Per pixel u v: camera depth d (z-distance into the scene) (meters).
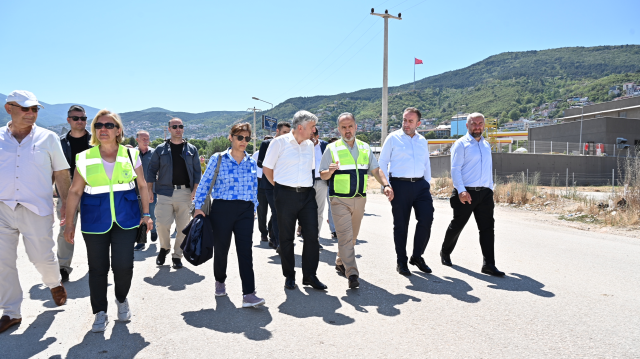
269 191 6.78
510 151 34.88
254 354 2.97
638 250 6.66
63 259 4.96
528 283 4.78
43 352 3.05
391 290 4.54
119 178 3.56
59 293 3.97
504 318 3.66
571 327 3.44
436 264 5.77
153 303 4.17
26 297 4.40
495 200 14.66
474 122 5.26
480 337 3.25
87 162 3.51
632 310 3.85
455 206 5.42
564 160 35.69
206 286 4.80
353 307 4.00
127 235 3.59
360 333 3.35
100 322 3.44
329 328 3.46
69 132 5.27
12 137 3.61
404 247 5.25
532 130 52.22
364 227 9.33
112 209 3.49
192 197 5.84
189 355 2.97
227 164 4.25
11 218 3.56
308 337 3.28
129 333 3.40
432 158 36.31
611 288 4.56
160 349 3.08
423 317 3.70
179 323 3.61
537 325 3.49
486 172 5.22
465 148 5.27
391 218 11.03
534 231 8.59
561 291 4.46
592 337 3.24
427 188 5.39
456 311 3.85
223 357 2.93
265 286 4.77
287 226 4.64
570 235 8.10
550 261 5.91
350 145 4.96
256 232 8.90
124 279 3.62
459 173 5.23
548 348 3.04
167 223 5.72
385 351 3.01
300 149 4.61
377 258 6.15
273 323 3.59
